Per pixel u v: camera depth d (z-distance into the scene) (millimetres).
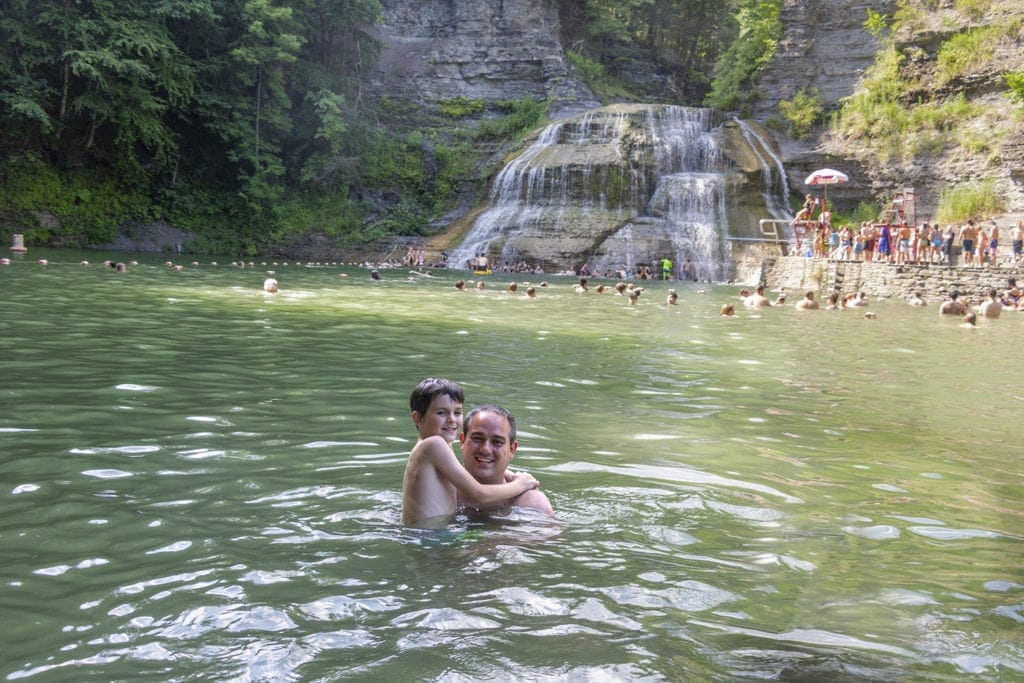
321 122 45969
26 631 2768
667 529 4051
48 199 38031
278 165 43062
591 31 59312
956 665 2689
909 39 40281
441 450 4031
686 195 41281
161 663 2564
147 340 10203
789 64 45812
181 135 43344
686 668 2607
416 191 47562
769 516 4344
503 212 42938
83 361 8398
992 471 5535
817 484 5051
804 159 41812
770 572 3521
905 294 26328
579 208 41875
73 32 35812
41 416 5934
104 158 40406
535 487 4340
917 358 11742
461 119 51562
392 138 49375
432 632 2816
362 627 2844
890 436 6598
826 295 27500
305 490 4449
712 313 19062
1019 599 3291
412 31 54906
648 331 14391
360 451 5344
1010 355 12211
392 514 4078
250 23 42031
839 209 40750
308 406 6750
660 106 45594
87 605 2980
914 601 3236
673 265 38844
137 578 3234
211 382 7633
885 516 4426
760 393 8484
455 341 11672
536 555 3592
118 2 37812
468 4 53844
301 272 29312
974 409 7910
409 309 16672
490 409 4320
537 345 11672
